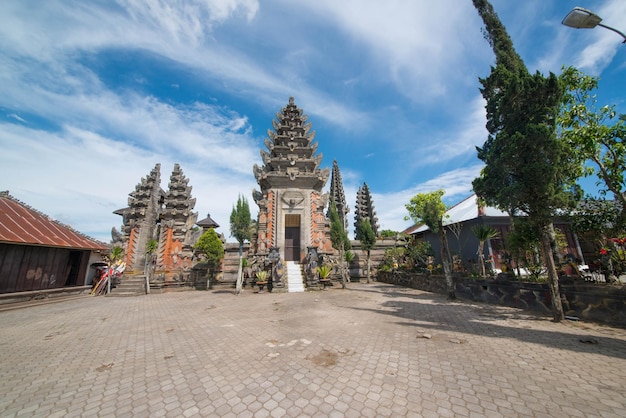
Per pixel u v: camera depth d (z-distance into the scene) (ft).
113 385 15.28
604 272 29.22
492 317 29.86
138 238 83.25
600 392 12.76
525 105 28.63
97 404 13.20
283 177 81.20
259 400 13.04
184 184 85.81
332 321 29.78
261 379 15.42
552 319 28.12
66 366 18.40
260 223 79.25
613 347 19.02
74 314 39.34
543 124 26.35
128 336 26.08
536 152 26.68
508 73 30.71
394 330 25.23
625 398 12.14
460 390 13.43
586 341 20.30
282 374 16.01
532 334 22.88
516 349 19.19
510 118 29.40
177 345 22.76
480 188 32.94
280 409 12.17
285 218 87.04
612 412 11.10
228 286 76.18
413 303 40.68
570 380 14.12
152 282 69.92
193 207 85.81
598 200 32.04
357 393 13.38
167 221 81.00
